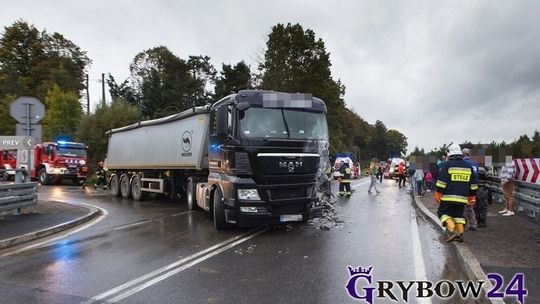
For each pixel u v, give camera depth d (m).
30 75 55.44
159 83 46.28
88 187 25.83
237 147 8.77
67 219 10.85
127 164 18.03
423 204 13.65
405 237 8.47
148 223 10.80
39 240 8.76
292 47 40.50
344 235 8.73
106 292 5.34
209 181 10.34
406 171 27.67
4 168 30.94
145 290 5.39
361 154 96.50
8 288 5.52
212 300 5.00
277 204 8.87
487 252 6.73
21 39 57.31
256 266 6.45
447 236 8.33
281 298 5.04
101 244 8.26
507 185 10.82
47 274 6.17
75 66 58.31
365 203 14.81
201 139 12.35
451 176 7.47
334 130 47.38
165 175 15.53
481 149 13.04
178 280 5.80
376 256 6.95
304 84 39.16
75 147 27.41
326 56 41.22
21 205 11.68
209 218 11.29
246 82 42.34
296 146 9.16
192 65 53.84
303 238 8.49
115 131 19.80
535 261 6.18
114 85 54.78
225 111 9.05
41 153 27.39
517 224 9.31
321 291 5.29
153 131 16.02
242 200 8.73
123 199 17.86
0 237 8.52
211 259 6.91
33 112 11.95
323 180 10.23
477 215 9.00
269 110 9.19
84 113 36.53
